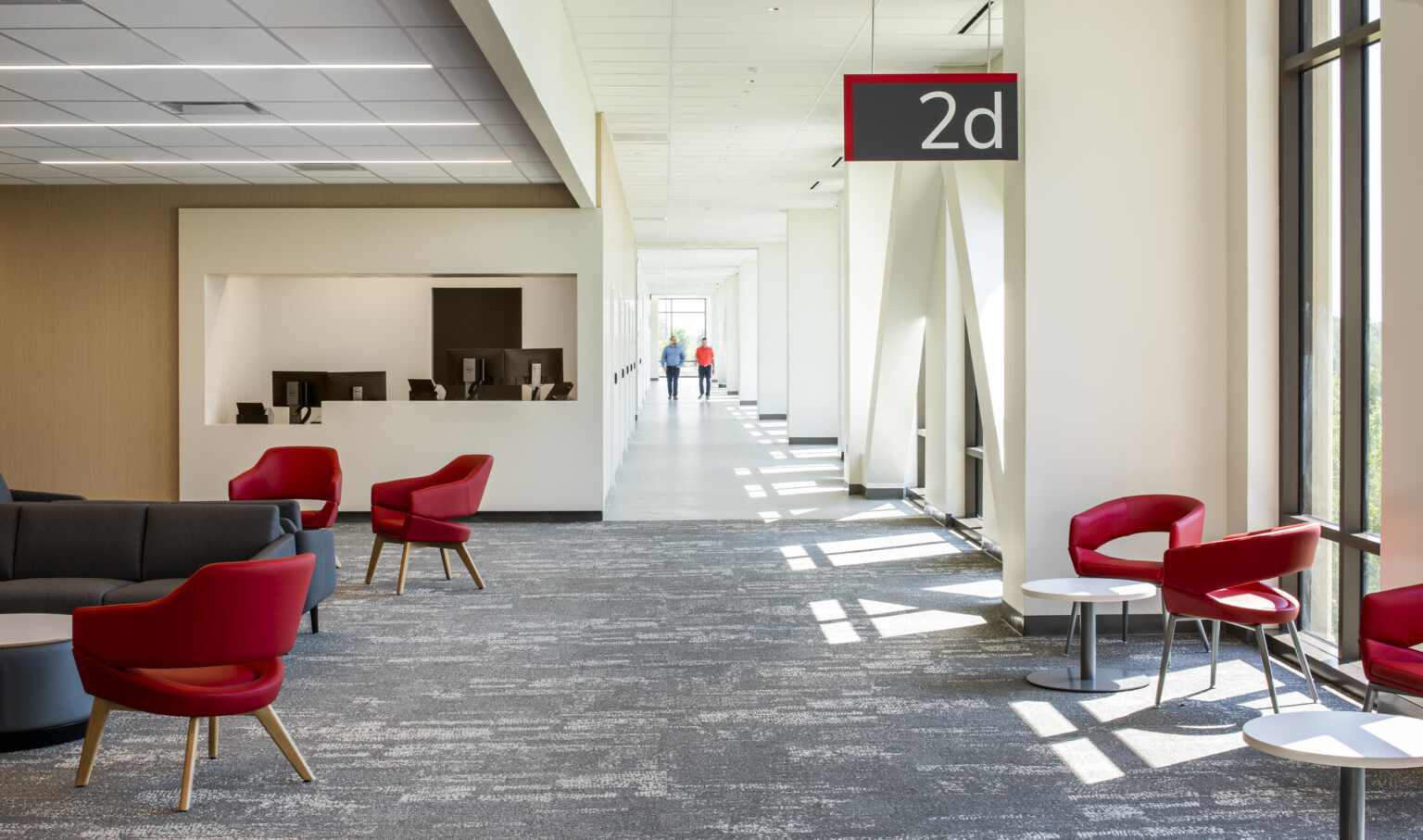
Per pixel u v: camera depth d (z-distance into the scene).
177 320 10.84
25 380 10.86
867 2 7.48
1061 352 6.16
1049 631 6.25
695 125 11.38
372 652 5.92
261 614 3.92
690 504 11.95
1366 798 3.79
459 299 12.32
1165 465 6.18
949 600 7.18
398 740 4.48
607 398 11.53
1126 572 5.64
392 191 10.86
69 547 5.92
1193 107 6.11
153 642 3.80
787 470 15.16
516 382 11.07
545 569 8.35
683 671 5.51
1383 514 4.49
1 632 4.49
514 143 8.62
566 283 12.27
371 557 7.80
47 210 10.78
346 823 3.62
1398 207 4.36
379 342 12.32
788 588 7.58
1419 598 4.05
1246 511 5.95
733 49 8.61
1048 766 4.13
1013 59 6.33
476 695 5.12
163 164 9.59
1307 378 5.80
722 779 4.02
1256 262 5.89
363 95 7.00
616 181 13.65
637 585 7.70
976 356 7.72
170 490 10.88
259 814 3.70
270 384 12.31
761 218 19.41
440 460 10.94
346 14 5.39
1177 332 6.15
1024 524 6.22
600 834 3.53
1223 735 4.47
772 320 23.81
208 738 4.47
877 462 12.28
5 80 6.62
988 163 7.80
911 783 3.97
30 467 10.89
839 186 15.68
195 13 5.37
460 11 4.69
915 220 10.48
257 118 7.67
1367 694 4.00
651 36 8.25
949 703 4.95
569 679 5.38
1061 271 6.13
